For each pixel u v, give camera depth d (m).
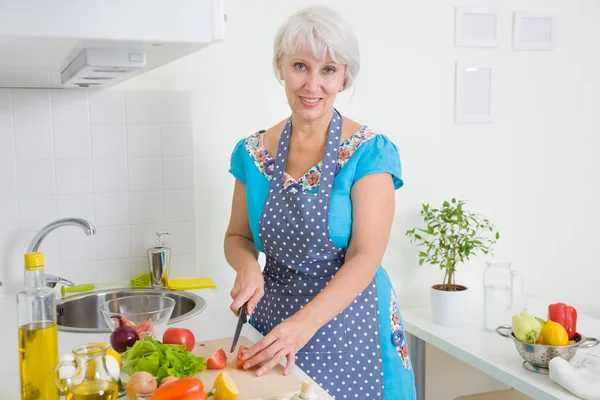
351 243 1.58
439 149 2.64
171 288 2.11
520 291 2.51
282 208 1.62
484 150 2.72
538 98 2.78
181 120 2.22
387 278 1.74
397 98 2.55
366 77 2.49
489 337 2.21
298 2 2.37
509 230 2.80
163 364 1.22
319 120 1.61
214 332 1.61
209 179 2.31
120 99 2.15
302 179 1.63
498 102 2.72
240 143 1.78
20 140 2.05
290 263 1.64
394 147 1.64
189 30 1.10
